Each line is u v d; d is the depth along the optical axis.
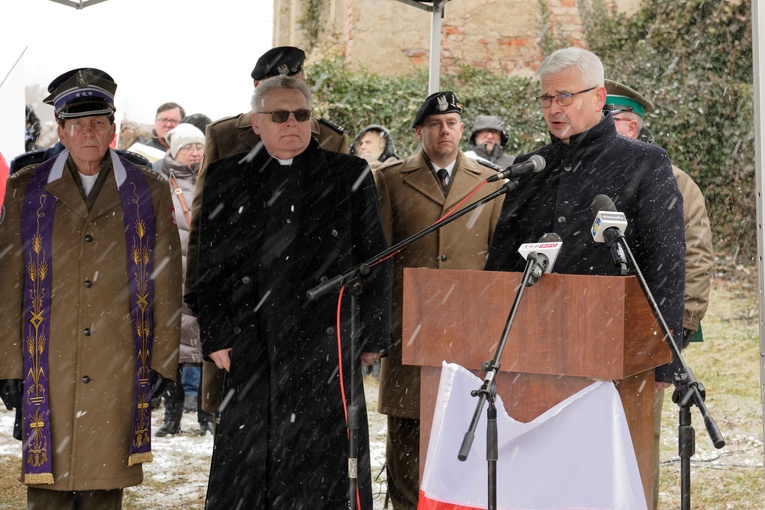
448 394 2.94
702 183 12.18
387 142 8.59
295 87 4.01
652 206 3.51
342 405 3.94
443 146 4.78
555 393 2.98
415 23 13.80
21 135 6.88
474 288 3.03
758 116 3.88
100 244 4.10
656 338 3.05
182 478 5.86
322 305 3.96
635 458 2.91
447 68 13.76
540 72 3.70
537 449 2.92
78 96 4.04
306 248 3.99
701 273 4.23
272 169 4.05
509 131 13.45
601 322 2.89
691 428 2.67
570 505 2.89
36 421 3.99
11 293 4.03
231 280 4.01
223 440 3.91
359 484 3.91
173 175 7.05
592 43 13.23
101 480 4.00
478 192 4.77
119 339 4.08
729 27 12.33
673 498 5.38
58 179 4.11
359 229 4.09
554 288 2.94
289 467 3.89
